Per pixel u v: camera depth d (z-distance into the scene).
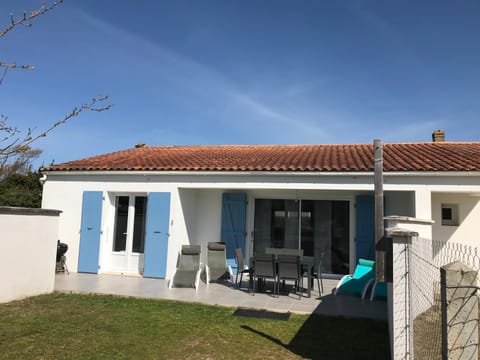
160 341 5.36
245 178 10.11
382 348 5.26
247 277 10.70
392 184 8.88
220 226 11.76
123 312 6.82
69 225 11.20
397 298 4.21
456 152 10.99
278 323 6.38
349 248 11.15
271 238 11.70
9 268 7.50
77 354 4.82
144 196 11.22
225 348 5.14
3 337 5.41
